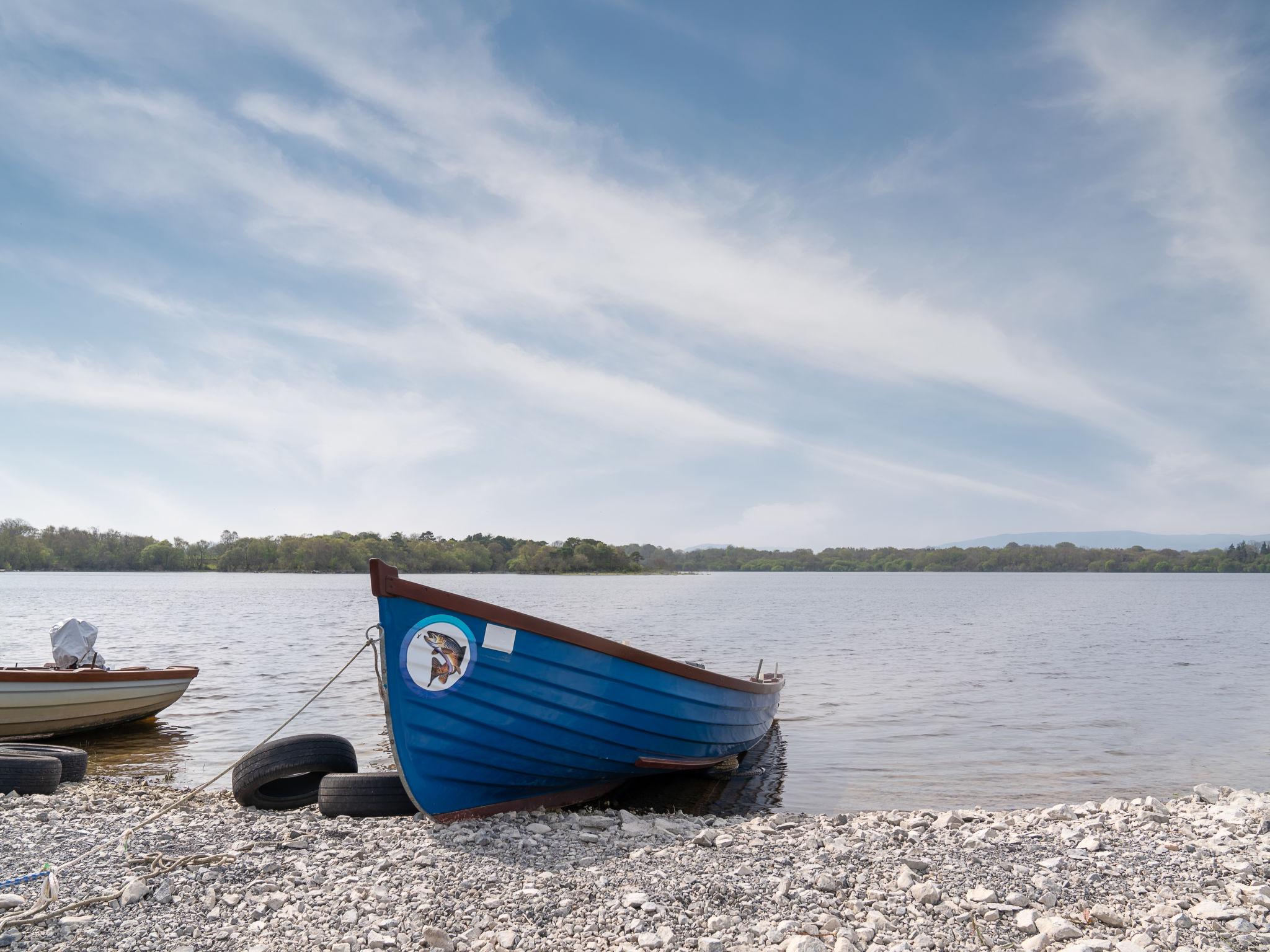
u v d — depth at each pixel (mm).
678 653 33656
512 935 5848
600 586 157500
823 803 11445
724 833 8672
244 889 6723
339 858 7609
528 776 9805
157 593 108375
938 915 6242
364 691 20891
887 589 148125
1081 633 45469
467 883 6938
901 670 27422
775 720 17766
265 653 30875
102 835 8156
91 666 16156
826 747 15102
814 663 29953
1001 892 6633
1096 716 18312
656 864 7527
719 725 12102
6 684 13977
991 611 72000
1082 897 6551
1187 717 18281
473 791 9398
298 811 9703
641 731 10609
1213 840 8094
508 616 9242
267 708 18422
